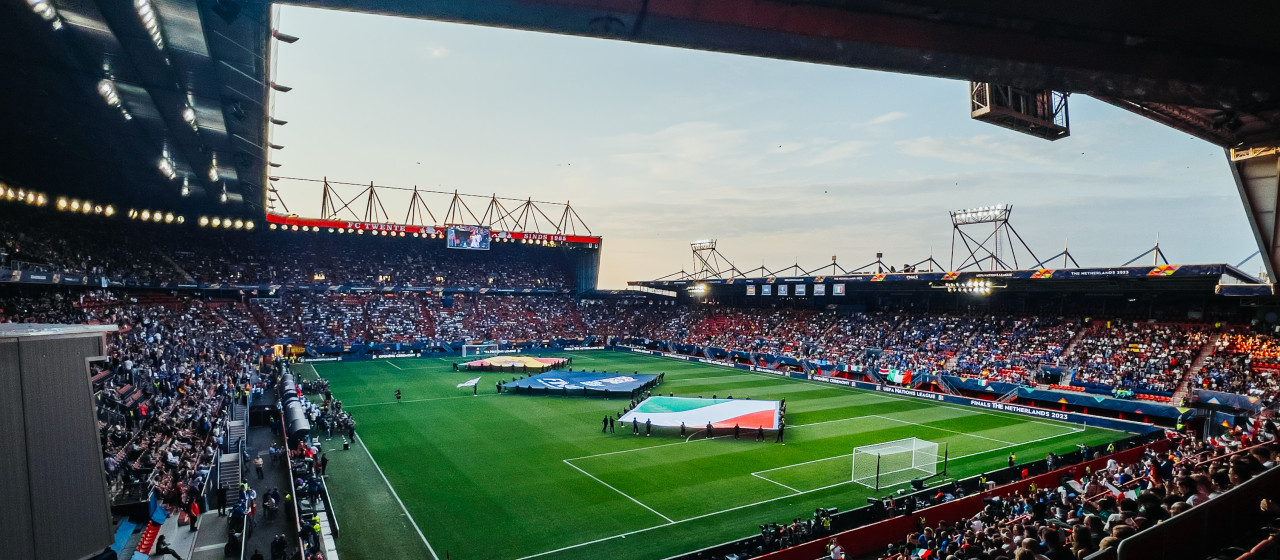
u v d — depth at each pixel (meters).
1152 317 73.00
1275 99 13.95
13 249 58.97
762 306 118.31
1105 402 60.50
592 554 29.86
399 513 34.53
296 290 105.62
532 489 38.44
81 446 10.00
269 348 92.50
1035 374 70.31
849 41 10.89
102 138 47.59
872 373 81.69
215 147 49.44
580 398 68.06
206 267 97.12
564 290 134.25
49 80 35.22
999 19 11.05
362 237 120.38
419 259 125.31
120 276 78.38
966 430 55.59
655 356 112.50
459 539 31.36
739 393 73.94
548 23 10.36
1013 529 19.94
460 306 122.12
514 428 53.97
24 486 9.09
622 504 36.09
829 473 42.00
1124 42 11.81
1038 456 47.19
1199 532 10.99
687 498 37.12
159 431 37.56
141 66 32.34
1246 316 65.94
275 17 26.92
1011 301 87.06
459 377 81.62
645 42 11.10
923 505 34.41
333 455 45.34
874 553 30.47
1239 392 55.47
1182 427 55.38
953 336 85.25
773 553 27.53
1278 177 19.98
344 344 100.69
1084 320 77.19
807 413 62.19
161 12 25.66
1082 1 10.50
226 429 45.81
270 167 57.88
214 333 81.44
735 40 10.98
